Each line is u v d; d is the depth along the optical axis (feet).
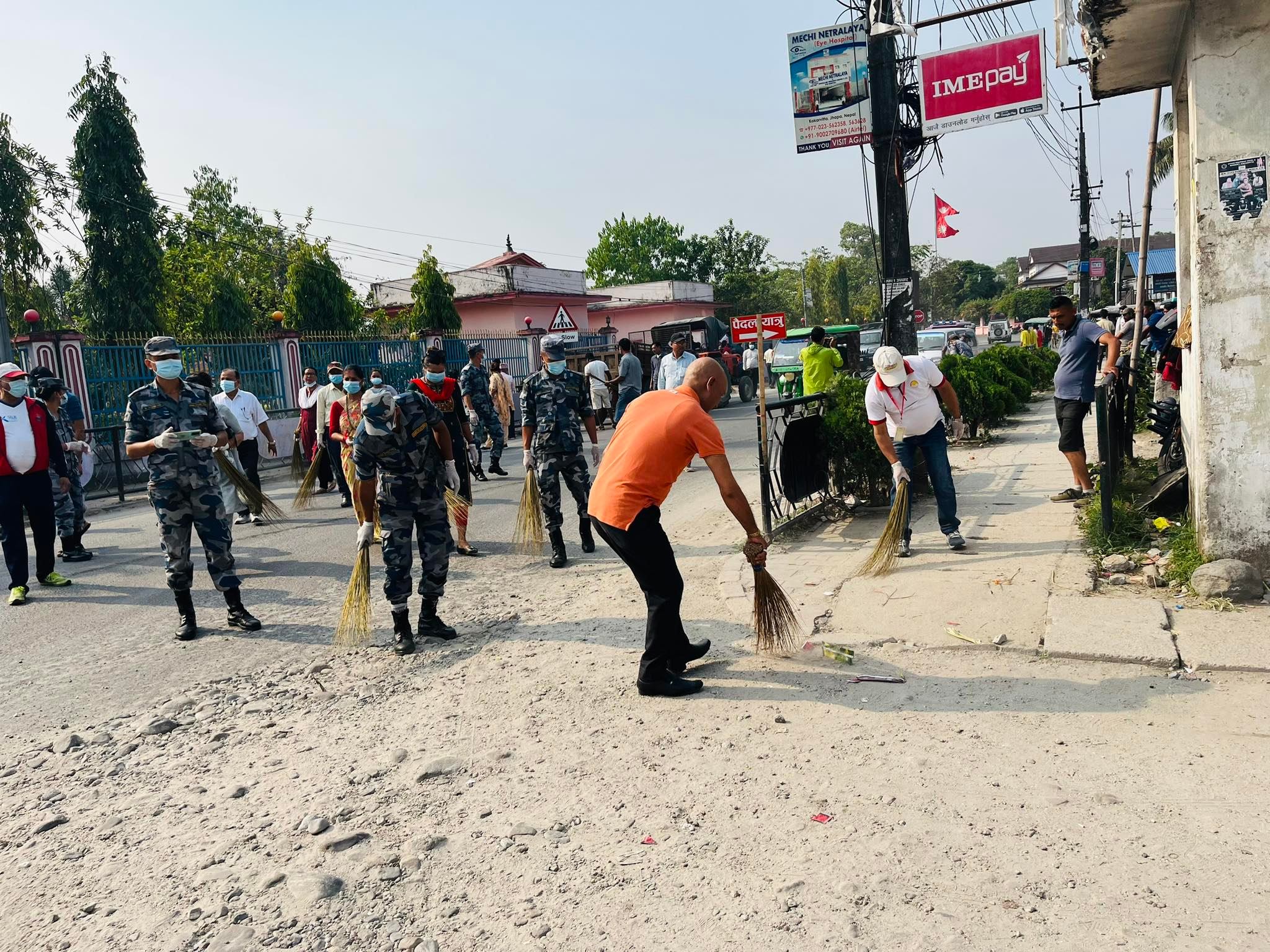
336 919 9.32
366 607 18.20
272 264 113.80
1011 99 35.06
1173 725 12.15
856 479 27.58
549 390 24.36
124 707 16.08
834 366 40.45
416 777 12.41
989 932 8.34
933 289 346.95
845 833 10.19
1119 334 49.42
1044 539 21.77
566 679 15.81
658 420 14.35
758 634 15.49
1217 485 16.74
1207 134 15.93
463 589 22.90
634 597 20.77
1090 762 11.35
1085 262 98.17
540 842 10.53
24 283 79.30
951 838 9.93
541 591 22.20
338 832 11.07
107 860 10.83
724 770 11.94
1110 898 8.70
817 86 36.47
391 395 17.47
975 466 34.22
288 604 22.57
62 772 13.44
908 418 21.08
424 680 16.37
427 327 89.86
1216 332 16.35
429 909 9.42
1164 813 10.09
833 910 8.84
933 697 13.76
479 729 13.93
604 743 13.10
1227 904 8.48
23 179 76.79
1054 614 16.19
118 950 9.04
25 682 17.69
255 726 14.76
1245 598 16.06
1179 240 23.85
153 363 19.48
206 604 23.00
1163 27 18.92
